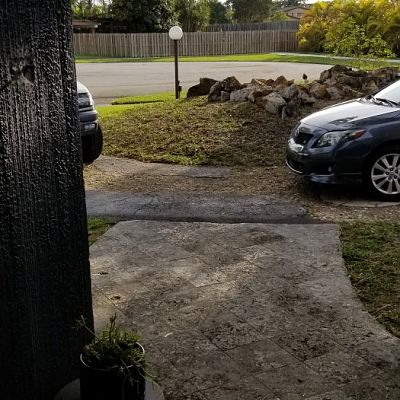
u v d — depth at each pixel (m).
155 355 3.55
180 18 45.94
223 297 4.33
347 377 3.28
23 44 2.48
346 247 5.27
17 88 2.47
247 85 11.78
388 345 3.61
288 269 4.82
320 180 6.75
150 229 5.93
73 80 2.74
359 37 13.85
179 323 3.96
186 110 11.36
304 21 35.31
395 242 5.38
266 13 66.38
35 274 2.69
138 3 42.06
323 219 6.22
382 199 6.75
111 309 4.18
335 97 11.12
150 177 8.25
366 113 6.83
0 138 2.43
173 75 22.69
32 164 2.59
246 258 5.09
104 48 39.16
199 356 3.53
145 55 38.09
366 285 4.50
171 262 5.05
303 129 6.99
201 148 9.41
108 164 9.05
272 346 3.62
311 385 3.21
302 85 11.57
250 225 5.99
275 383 3.24
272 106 10.38
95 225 6.12
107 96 16.97
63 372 2.93
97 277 4.75
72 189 2.81
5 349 2.60
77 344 2.99
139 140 10.07
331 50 16.88
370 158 6.64
